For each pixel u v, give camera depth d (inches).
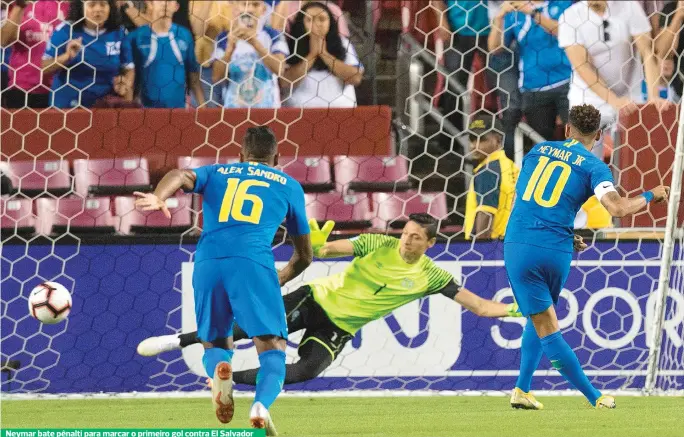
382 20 1332.4
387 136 1196.5
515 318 1003.3
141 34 1268.5
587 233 1015.0
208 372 611.5
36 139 1181.7
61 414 846.5
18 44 1266.0
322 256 930.7
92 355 989.8
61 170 1173.7
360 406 899.4
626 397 956.0
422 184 1246.9
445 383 998.4
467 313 999.0
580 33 1233.4
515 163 1245.7
